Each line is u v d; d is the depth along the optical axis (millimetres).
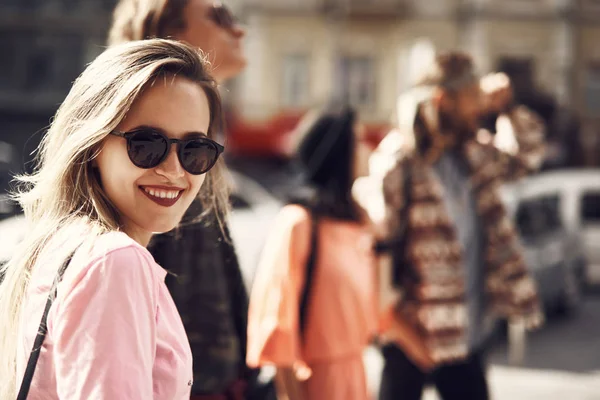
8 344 1555
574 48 30547
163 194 1563
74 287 1380
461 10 30438
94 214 1533
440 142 3510
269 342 2771
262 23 30266
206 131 1628
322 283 2891
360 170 3119
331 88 30516
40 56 31078
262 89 30344
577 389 6496
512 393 6312
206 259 2229
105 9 31078
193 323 2217
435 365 3500
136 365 1366
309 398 2871
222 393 2285
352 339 2912
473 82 3564
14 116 30734
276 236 2939
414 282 3414
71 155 1511
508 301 3635
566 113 27016
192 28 2344
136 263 1409
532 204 9227
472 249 3637
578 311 10117
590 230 10391
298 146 3102
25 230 1634
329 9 30438
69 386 1350
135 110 1535
